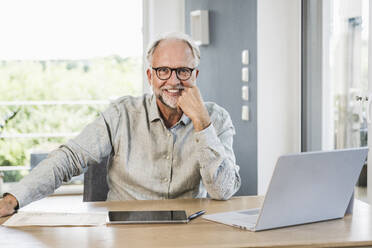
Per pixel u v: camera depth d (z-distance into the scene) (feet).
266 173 13.56
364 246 5.29
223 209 6.59
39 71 30.78
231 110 15.19
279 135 13.52
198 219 6.08
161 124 7.52
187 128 7.59
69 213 6.31
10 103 18.48
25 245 5.08
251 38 13.64
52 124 24.59
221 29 15.57
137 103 7.80
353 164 6.12
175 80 7.32
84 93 31.68
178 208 6.63
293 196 5.69
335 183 6.01
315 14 12.58
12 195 6.48
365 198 10.81
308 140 12.90
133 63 32.07
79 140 7.35
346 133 11.55
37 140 23.00
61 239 5.27
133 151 7.55
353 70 11.18
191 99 7.20
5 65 30.35
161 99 7.41
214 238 5.30
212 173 7.00
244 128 14.32
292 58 13.42
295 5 13.26
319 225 5.89
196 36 16.80
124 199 7.54
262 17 13.28
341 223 5.99
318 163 5.76
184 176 7.48
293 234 5.49
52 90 31.14
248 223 5.79
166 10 18.08
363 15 10.72
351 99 11.30
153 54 7.43
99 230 5.59
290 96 13.48
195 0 17.20
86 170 7.62
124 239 5.26
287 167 5.50
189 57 7.36
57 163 7.00
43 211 6.50
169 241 5.19
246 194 14.40
